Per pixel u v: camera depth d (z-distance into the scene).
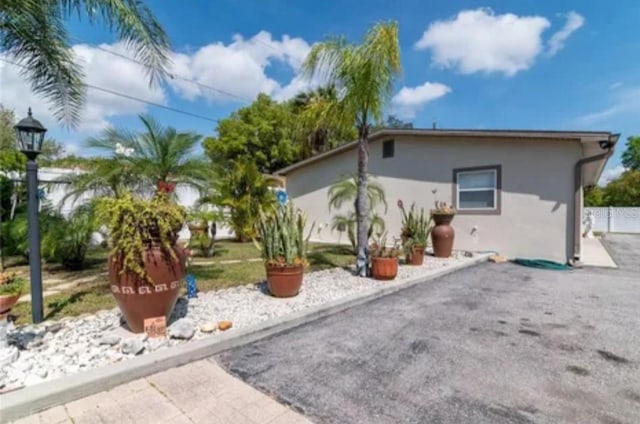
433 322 4.20
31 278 3.90
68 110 4.25
